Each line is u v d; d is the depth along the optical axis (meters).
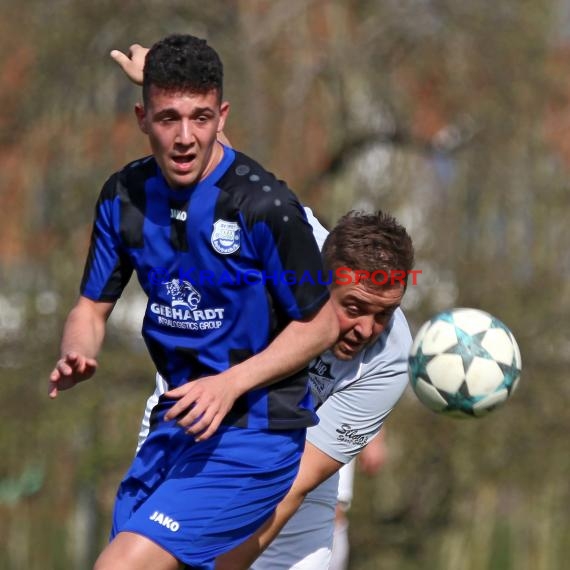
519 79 45.66
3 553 46.66
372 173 46.22
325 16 46.94
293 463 14.76
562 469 46.09
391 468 46.28
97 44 44.50
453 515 47.22
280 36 46.47
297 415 14.43
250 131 45.41
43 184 45.56
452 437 45.56
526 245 46.47
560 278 46.25
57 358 44.81
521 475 45.91
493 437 45.59
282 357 13.58
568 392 46.19
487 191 45.97
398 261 15.37
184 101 12.97
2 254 45.62
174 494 14.13
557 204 46.00
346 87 46.53
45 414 44.53
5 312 45.41
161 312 14.16
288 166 46.06
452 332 17.55
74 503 46.47
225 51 45.31
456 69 45.94
